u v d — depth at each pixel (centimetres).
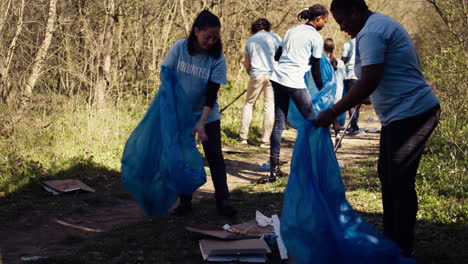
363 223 329
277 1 1312
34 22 893
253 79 878
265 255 369
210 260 363
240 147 886
